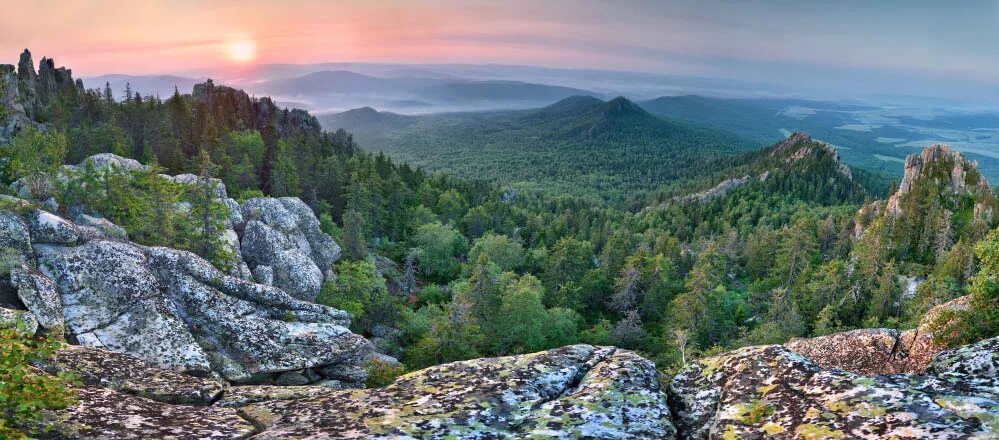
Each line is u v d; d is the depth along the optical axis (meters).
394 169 179.62
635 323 83.62
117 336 26.67
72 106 142.00
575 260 107.31
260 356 29.03
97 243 29.61
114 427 11.21
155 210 48.69
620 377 13.50
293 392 15.23
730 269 140.62
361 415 12.20
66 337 25.89
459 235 124.25
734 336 85.94
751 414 11.09
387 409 12.42
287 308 32.91
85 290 27.77
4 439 9.36
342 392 13.82
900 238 129.88
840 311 94.62
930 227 127.94
